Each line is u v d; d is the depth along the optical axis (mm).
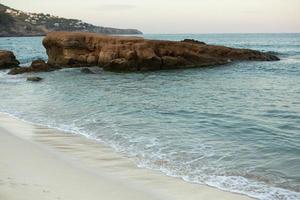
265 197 8180
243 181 9102
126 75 34094
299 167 10062
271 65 43562
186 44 42656
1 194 7383
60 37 39750
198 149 11719
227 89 25719
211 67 40906
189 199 7969
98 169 9680
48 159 10344
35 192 7684
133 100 21125
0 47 99688
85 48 39625
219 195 8227
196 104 19844
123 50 37188
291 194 8344
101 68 37875
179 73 35625
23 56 64000
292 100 21156
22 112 17906
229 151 11516
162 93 23906
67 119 16125
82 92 24281
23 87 27109
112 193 8062
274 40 143000
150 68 37281
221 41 134000
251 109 18438
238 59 47625
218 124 15211
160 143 12367
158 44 39125
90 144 12250
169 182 8922
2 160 10031
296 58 54812
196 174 9547
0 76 34375
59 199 7422
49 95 23156
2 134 13383
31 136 13250
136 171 9648
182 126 14867
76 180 8703
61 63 40062
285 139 12930
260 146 12055
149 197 7961
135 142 12484
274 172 9719
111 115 16891
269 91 24812
